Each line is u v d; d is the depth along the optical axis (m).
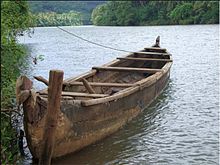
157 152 10.05
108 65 15.95
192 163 9.39
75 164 9.26
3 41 7.48
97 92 14.02
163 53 19.80
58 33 77.00
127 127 11.94
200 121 12.67
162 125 12.21
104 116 10.45
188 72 22.97
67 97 10.27
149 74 17.91
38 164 8.81
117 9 104.88
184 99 15.62
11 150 8.78
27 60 27.97
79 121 9.48
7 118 8.67
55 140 8.89
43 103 8.56
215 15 82.44
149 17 99.50
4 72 7.99
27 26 9.94
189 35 56.16
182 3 91.44
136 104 12.52
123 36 60.78
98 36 63.09
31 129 8.62
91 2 124.19
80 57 33.81
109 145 10.44
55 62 30.19
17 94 8.22
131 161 9.51
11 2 8.40
